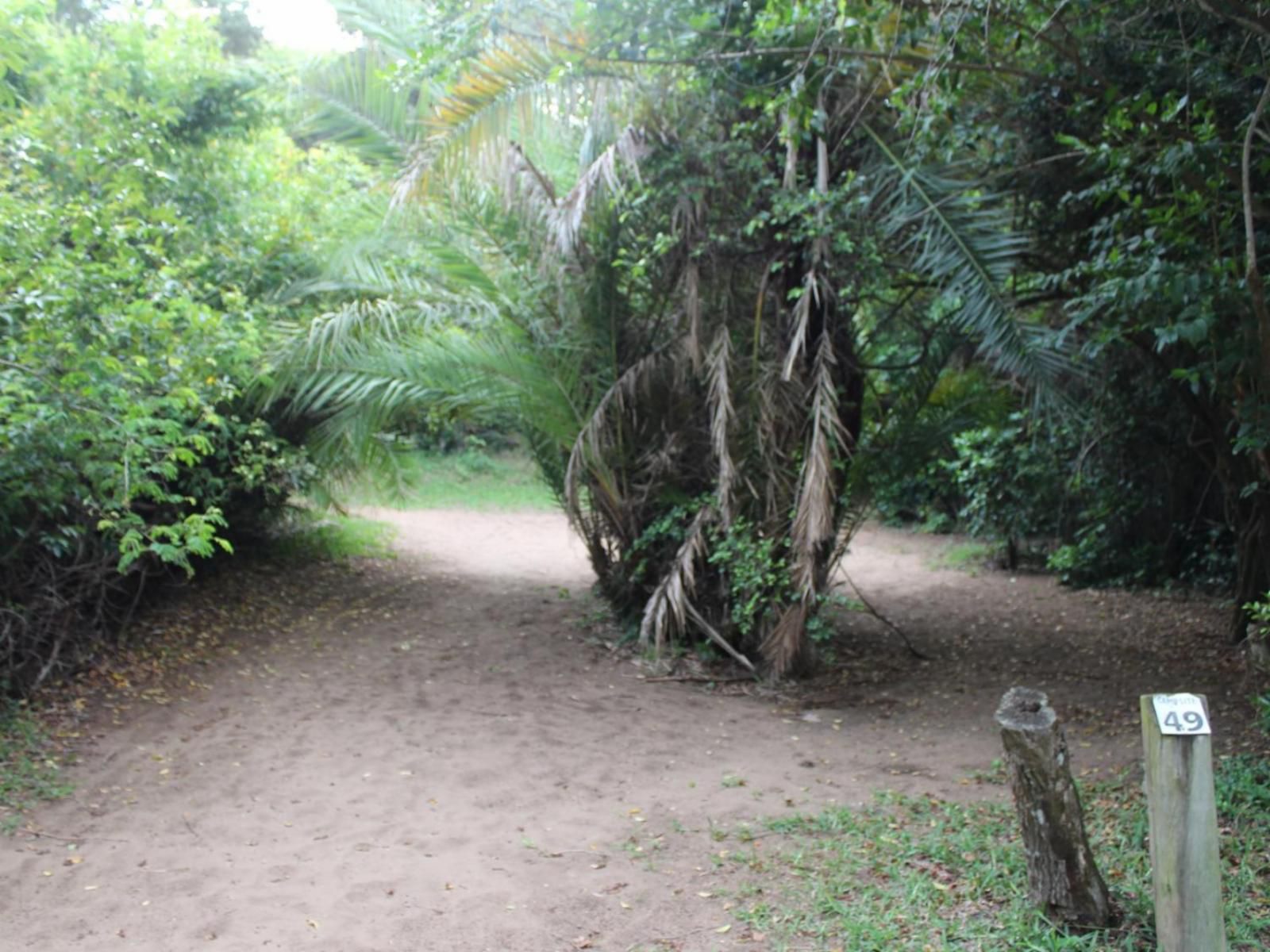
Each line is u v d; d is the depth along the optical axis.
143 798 6.32
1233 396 7.23
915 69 8.12
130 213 9.07
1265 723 6.59
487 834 5.93
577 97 9.11
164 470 6.79
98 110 9.02
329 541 13.63
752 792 6.63
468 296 9.98
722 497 8.96
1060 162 8.67
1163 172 6.69
